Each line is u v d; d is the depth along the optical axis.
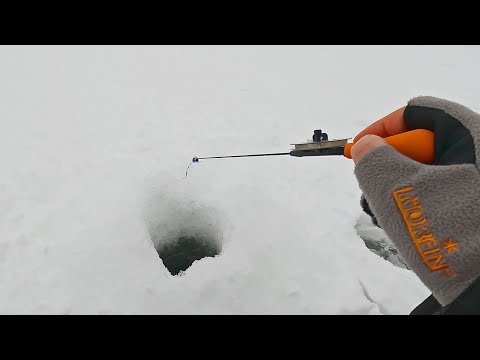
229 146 4.79
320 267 2.93
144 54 8.52
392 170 0.80
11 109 5.53
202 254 3.65
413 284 2.83
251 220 3.17
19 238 3.08
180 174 3.85
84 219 3.25
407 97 6.98
